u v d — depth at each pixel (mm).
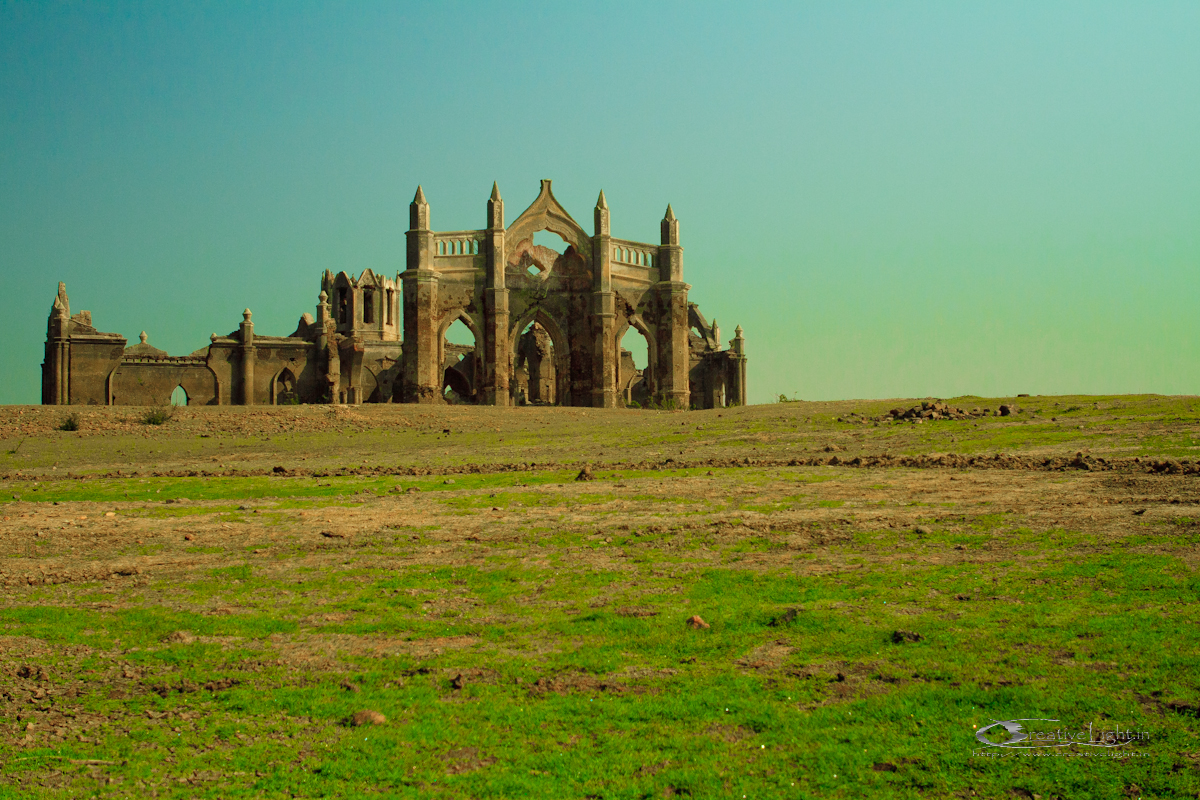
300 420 42531
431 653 10938
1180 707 8688
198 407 45312
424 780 7941
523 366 85312
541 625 11859
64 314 66000
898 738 8469
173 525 18922
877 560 14445
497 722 9016
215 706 9516
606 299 66750
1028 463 23844
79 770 8164
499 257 64688
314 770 8156
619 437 36562
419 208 63094
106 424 40281
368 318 92750
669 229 70812
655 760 8195
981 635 10727
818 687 9617
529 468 28109
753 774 7926
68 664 10656
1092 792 7590
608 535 16938
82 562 15625
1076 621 11000
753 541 16062
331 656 10883
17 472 29219
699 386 84250
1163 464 21406
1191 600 11531
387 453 34031
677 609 12289
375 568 14961
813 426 35469
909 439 30438
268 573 14758
